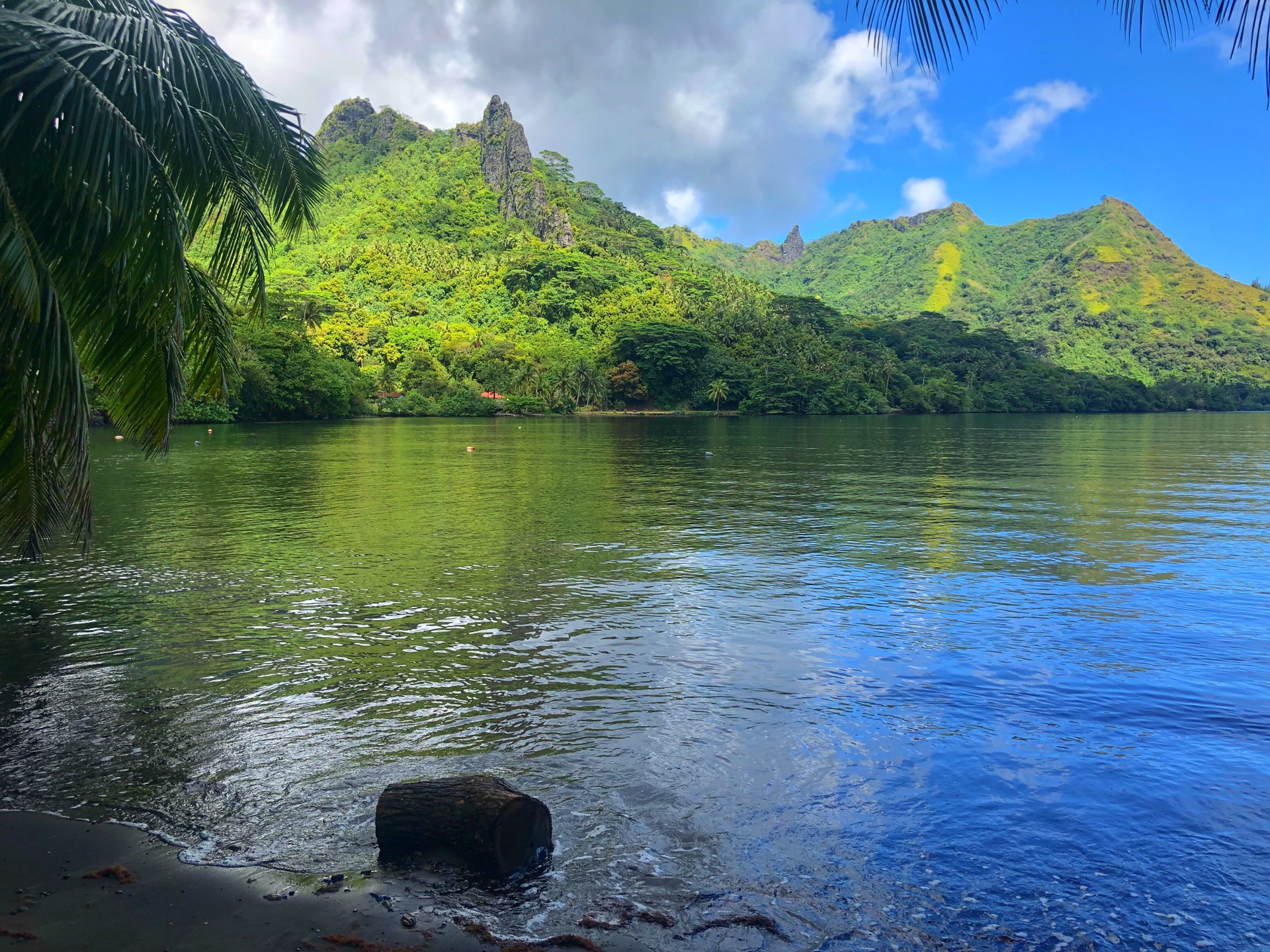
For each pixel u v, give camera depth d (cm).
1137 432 7138
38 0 621
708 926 398
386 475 2848
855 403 14338
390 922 400
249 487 2408
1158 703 698
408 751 602
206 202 684
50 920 400
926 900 421
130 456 3453
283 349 7969
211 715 670
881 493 2358
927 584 1168
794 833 487
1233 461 3609
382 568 1259
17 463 664
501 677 767
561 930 396
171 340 762
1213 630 927
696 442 5294
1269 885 434
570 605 1039
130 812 512
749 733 637
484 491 2366
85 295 699
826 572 1247
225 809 517
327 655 829
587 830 489
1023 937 391
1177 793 537
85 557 1330
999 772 567
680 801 526
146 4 727
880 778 558
